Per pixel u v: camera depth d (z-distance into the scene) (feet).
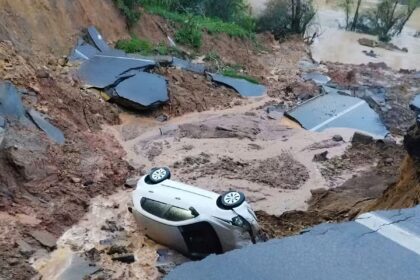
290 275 9.51
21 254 35.42
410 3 157.17
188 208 35.50
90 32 75.77
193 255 35.94
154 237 37.63
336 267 9.71
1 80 52.16
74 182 46.21
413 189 32.14
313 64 109.40
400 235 10.70
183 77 75.72
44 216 40.47
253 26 122.21
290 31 130.93
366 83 96.27
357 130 69.31
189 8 113.29
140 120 64.54
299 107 73.92
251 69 95.61
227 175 52.54
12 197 41.55
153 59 75.92
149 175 39.09
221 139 61.72
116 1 85.46
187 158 55.62
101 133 58.80
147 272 34.83
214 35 100.53
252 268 9.63
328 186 51.52
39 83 58.29
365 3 178.09
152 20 92.53
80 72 67.41
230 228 34.12
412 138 33.14
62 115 56.85
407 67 125.29
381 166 55.77
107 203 44.45
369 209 37.76
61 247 37.45
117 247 36.96
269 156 58.39
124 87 66.49
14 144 45.55
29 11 67.51
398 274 9.60
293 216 42.32
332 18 166.61
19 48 62.34
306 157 58.80
